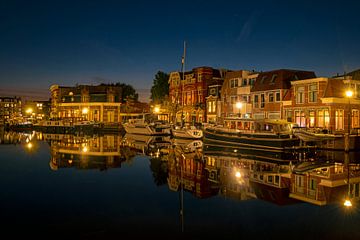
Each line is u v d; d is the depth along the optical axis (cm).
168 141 5134
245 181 2042
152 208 1449
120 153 3534
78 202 1536
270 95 4991
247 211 1407
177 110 7212
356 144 3525
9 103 14775
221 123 5538
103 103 8931
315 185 1908
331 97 3969
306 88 4350
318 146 3609
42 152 3556
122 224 1247
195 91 6900
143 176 2192
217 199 1605
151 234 1149
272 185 1916
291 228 1210
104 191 1755
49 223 1249
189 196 1661
